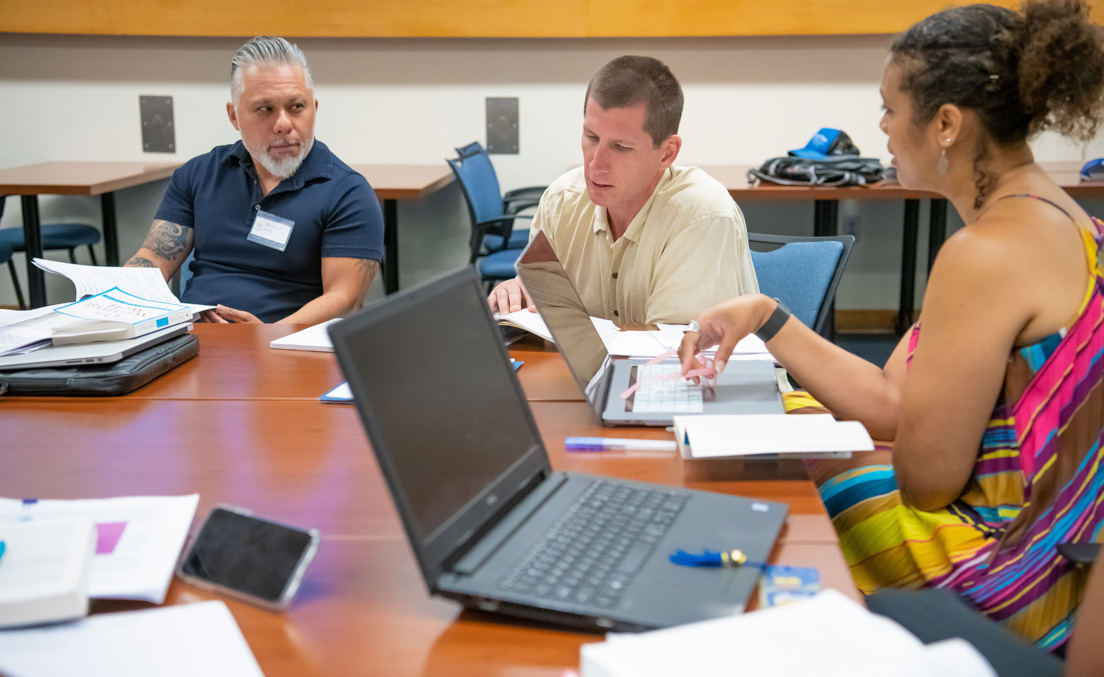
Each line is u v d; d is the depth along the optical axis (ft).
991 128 3.92
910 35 4.04
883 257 14.96
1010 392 3.88
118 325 5.18
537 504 3.26
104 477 3.81
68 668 2.43
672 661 2.19
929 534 4.02
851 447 3.65
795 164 12.40
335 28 14.05
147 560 2.97
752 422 3.95
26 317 5.45
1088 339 3.71
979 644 2.52
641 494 3.38
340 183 8.23
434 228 15.34
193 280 8.36
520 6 13.84
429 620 2.75
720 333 4.45
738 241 6.24
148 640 2.56
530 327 5.64
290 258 8.21
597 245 6.62
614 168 5.97
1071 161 13.91
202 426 4.41
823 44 14.20
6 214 15.28
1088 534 3.69
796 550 3.07
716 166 14.65
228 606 2.84
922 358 3.90
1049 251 3.72
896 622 2.62
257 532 2.97
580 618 2.63
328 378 5.16
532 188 14.10
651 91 5.81
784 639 2.26
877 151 14.57
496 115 14.80
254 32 14.10
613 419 4.30
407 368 2.96
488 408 3.29
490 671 2.48
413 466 2.82
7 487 3.71
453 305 3.34
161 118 14.92
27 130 15.05
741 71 14.39
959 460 3.90
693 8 13.73
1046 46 3.72
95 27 14.14
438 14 13.94
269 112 7.85
